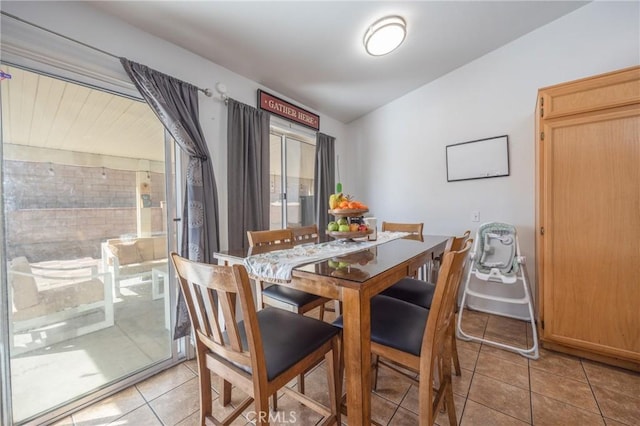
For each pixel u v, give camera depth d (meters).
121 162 1.74
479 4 1.99
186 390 1.64
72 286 1.56
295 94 2.92
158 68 1.85
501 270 2.27
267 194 2.57
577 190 1.81
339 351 1.33
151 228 1.87
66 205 1.53
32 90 1.40
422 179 3.16
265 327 1.19
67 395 1.52
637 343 1.67
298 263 1.22
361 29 2.02
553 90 1.88
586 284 1.81
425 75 2.88
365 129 3.70
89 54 1.54
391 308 1.36
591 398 1.51
